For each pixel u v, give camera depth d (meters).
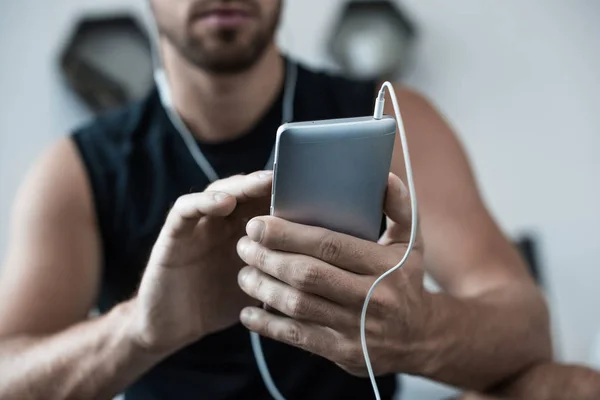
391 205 0.56
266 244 0.53
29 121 1.42
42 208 0.86
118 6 1.40
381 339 0.58
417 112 0.92
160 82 0.92
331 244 0.53
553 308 1.48
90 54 1.40
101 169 0.89
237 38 0.79
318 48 1.43
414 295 0.59
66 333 0.75
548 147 1.46
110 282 0.92
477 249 0.82
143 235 0.88
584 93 1.44
